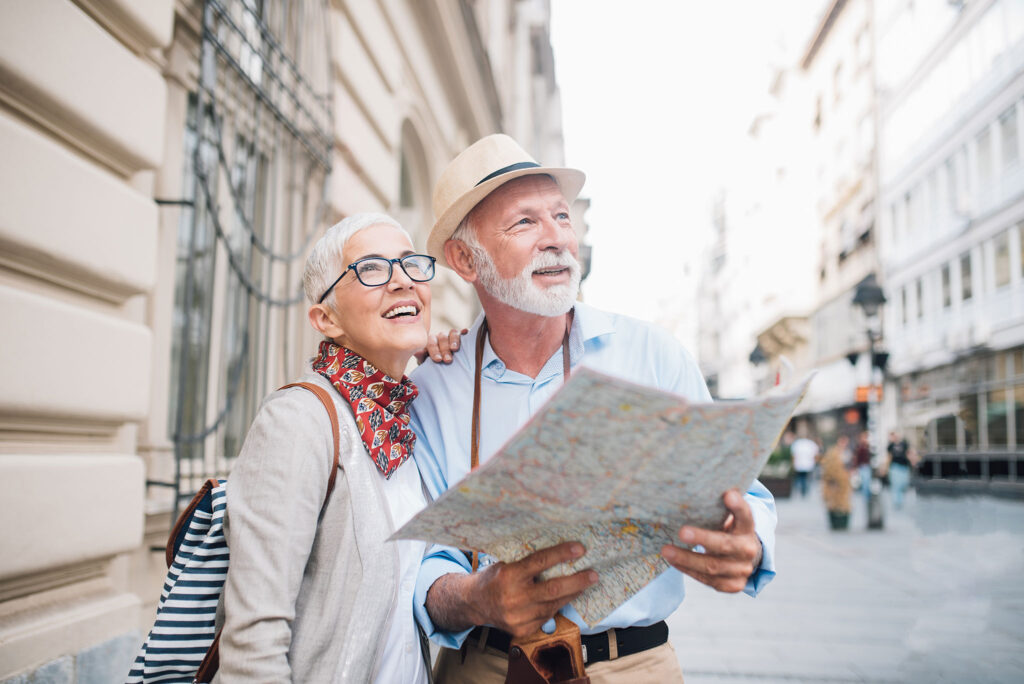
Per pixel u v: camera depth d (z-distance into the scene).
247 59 3.62
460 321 8.46
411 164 7.64
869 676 3.96
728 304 46.31
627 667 1.44
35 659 2.04
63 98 2.20
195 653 1.25
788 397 0.87
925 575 6.98
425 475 1.62
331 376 1.40
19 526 1.98
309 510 1.22
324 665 1.20
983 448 18.05
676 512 1.04
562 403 0.83
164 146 2.96
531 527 1.08
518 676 1.31
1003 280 17.39
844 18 27.52
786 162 33.69
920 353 21.52
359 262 1.41
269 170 3.93
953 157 19.70
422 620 1.43
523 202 1.60
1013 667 4.06
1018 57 16.62
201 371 3.24
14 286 2.09
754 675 3.99
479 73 9.35
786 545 9.41
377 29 5.42
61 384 2.17
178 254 3.15
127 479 2.44
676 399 0.81
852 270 26.58
